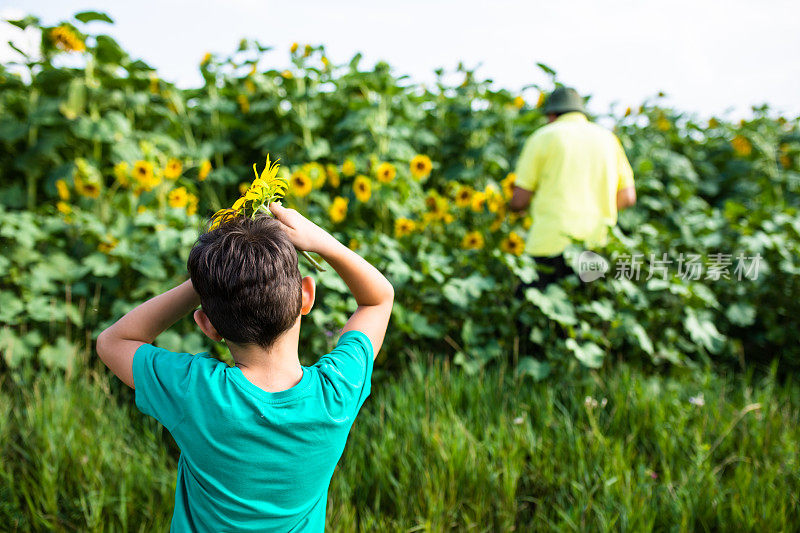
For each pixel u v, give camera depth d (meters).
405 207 3.85
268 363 1.00
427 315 3.04
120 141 4.31
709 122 5.95
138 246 3.13
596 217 3.21
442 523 1.93
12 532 1.89
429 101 5.21
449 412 2.48
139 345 1.05
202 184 4.62
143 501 2.05
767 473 2.14
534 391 2.69
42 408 2.38
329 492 2.06
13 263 2.96
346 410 1.03
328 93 4.91
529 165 3.28
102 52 4.27
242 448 0.94
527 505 2.12
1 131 4.11
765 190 4.93
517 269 2.97
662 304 3.21
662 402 2.61
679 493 2.02
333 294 2.80
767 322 3.42
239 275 0.94
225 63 4.94
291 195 3.61
